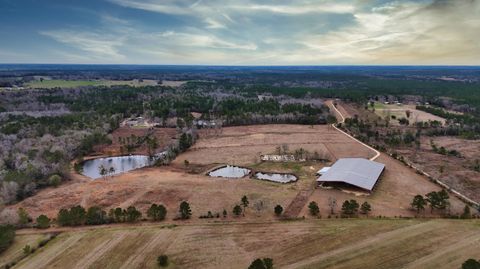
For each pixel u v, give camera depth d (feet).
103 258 188.44
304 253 189.98
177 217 241.55
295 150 429.38
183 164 387.14
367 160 351.05
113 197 283.59
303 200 271.49
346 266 176.76
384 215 242.99
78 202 276.21
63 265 182.91
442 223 223.51
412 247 192.85
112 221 236.22
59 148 401.08
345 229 216.54
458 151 423.64
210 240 205.98
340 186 300.81
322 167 362.53
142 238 209.46
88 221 234.17
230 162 392.06
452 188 294.05
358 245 196.54
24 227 230.89
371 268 174.50
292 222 230.27
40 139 445.78
